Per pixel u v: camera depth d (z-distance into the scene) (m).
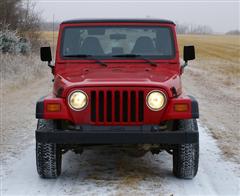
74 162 7.50
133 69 7.00
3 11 32.72
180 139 5.99
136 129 6.02
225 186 6.28
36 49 35.00
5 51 27.11
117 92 5.98
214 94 17.02
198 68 31.34
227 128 10.44
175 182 6.40
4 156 7.88
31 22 35.47
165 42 7.25
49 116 6.03
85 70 6.95
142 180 6.48
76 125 6.06
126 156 7.86
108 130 6.00
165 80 6.27
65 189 6.11
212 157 7.84
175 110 6.01
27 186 6.25
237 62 38.66
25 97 15.78
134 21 7.30
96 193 5.92
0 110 13.02
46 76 23.36
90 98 6.00
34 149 8.40
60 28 7.33
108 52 7.21
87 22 7.32
